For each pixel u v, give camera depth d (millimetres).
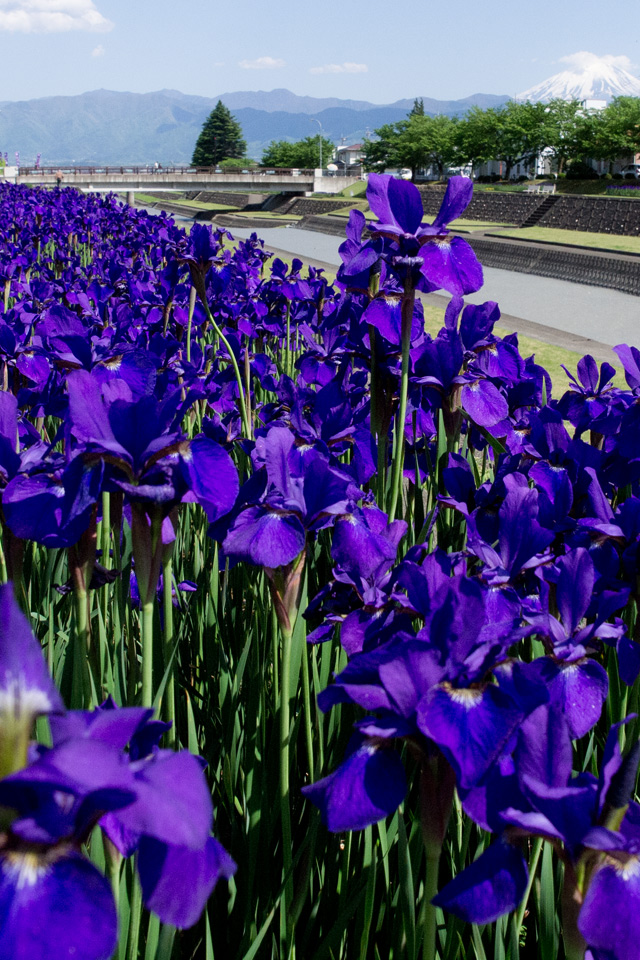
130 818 1312
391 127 137500
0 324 6117
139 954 2688
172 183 111375
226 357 7824
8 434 2773
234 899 3066
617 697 3256
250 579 4328
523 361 6090
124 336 6785
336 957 2896
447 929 2551
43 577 3947
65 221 21656
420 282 4309
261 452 2701
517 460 3961
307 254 47906
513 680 1857
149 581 2479
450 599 1870
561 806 1669
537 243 50906
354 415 4906
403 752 3104
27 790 1337
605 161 110188
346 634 2691
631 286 37688
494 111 117188
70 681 3180
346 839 2861
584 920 1636
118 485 2387
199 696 3855
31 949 1254
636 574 2928
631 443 4074
